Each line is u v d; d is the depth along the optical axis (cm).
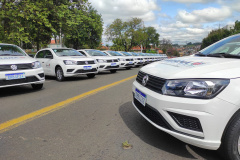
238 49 308
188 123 214
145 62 1955
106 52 1377
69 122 342
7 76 497
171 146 261
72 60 812
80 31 2567
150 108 252
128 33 4284
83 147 256
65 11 1384
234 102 197
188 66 249
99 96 532
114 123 338
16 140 275
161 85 241
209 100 202
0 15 1120
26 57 603
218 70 219
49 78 944
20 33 1209
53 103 459
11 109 415
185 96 216
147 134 297
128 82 775
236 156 208
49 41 1730
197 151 249
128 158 231
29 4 1174
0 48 620
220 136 204
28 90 620
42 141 272
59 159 229
